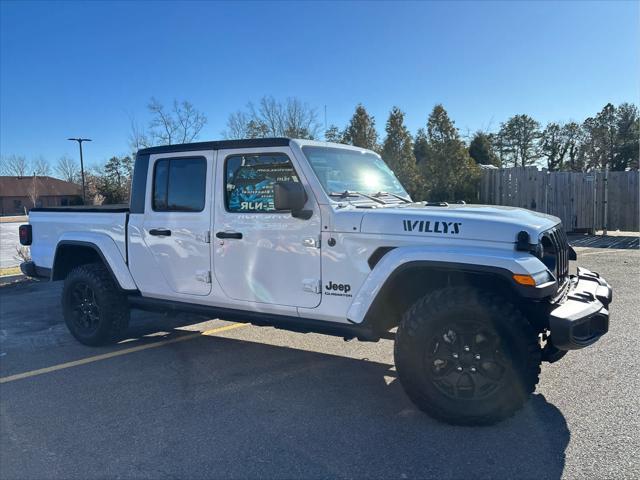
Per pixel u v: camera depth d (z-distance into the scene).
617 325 5.56
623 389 3.90
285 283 4.09
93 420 3.69
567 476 2.80
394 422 3.53
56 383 4.43
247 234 4.23
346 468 2.96
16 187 67.44
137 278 5.08
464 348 3.36
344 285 3.81
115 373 4.66
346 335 3.90
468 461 2.99
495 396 3.29
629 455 2.99
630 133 51.38
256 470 2.96
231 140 4.36
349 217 3.78
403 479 2.83
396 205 4.31
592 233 15.19
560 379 4.13
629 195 14.80
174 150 4.71
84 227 5.48
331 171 4.23
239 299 4.38
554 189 15.47
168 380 4.45
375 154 5.14
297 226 3.99
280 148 4.10
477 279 3.54
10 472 3.03
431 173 21.72
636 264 9.43
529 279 3.11
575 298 3.53
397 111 25.06
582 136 56.50
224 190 4.39
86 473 3.00
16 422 3.69
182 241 4.66
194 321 6.59
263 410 3.79
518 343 3.20
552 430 3.32
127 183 38.38
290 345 5.41
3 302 7.93
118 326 5.37
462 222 3.42
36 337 5.92
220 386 4.29
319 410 3.76
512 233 3.28
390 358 4.93
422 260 3.41
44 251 5.95
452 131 21.45
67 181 71.12
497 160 46.66
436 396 3.40
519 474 2.84
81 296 5.55
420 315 3.41
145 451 3.22
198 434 3.43
